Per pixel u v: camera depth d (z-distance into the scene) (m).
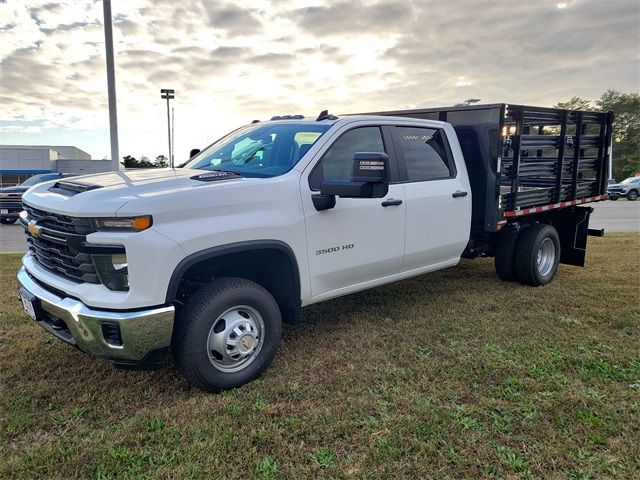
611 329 4.70
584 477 2.57
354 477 2.57
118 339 3.04
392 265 4.71
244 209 3.48
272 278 3.97
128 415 3.17
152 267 3.02
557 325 4.80
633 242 9.96
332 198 3.92
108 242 2.98
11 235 13.24
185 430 2.97
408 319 4.98
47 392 3.43
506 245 6.21
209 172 3.95
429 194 4.93
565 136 6.28
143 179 3.60
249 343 3.55
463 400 3.34
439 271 7.09
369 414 3.15
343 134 4.27
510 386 3.52
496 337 4.47
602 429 2.99
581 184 6.88
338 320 4.96
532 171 5.88
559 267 7.46
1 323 4.75
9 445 2.84
